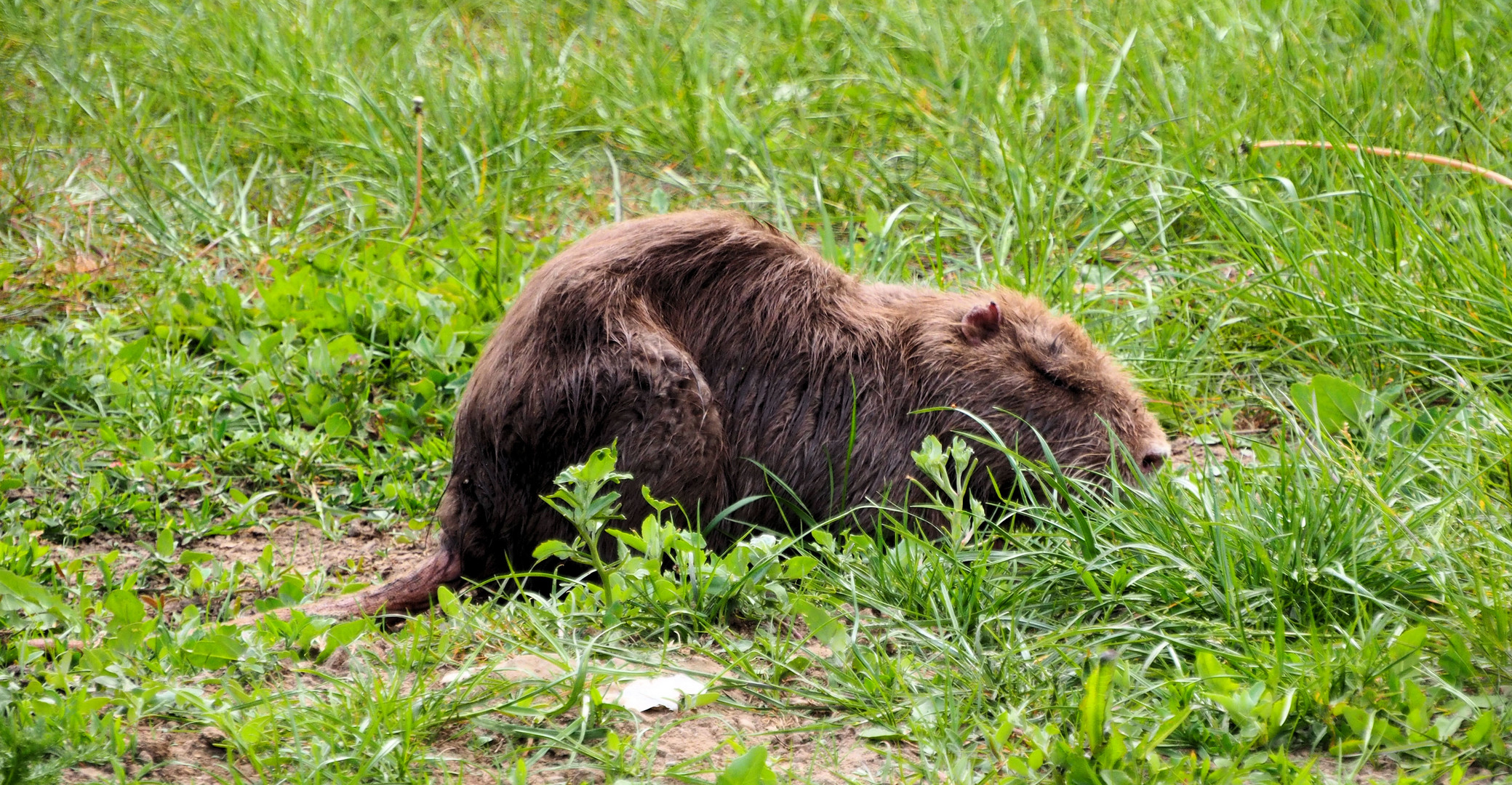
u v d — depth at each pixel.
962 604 6.01
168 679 5.39
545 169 12.07
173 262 10.80
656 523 6.18
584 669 5.29
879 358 7.27
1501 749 4.81
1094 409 7.46
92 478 7.88
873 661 5.59
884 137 12.54
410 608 6.73
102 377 9.05
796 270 7.32
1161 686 5.32
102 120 12.97
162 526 7.70
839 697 5.39
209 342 9.80
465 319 9.65
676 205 11.94
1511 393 8.02
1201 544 6.18
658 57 13.83
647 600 6.04
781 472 7.14
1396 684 5.12
